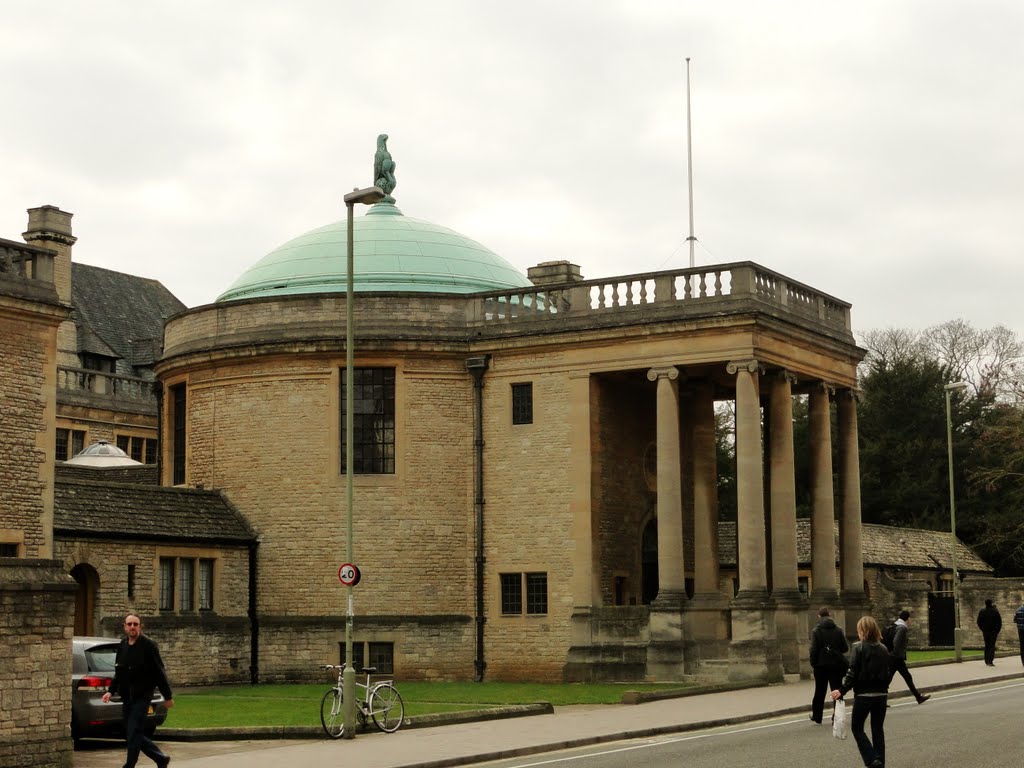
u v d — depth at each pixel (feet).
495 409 141.49
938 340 290.97
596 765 67.77
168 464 151.33
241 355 142.92
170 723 91.35
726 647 127.95
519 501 139.13
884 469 253.65
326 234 158.92
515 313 142.61
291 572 139.74
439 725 88.99
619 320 136.05
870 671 63.62
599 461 137.80
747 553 127.44
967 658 153.79
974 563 213.05
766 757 69.77
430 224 162.40
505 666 137.80
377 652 138.41
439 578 139.64
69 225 199.52
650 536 146.10
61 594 69.82
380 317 142.00
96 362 226.17
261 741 81.51
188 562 135.54
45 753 68.33
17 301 112.27
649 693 107.04
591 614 134.10
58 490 126.62
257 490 141.79
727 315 129.70
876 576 187.32
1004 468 234.58
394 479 140.05
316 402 141.18
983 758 67.97
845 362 150.10
